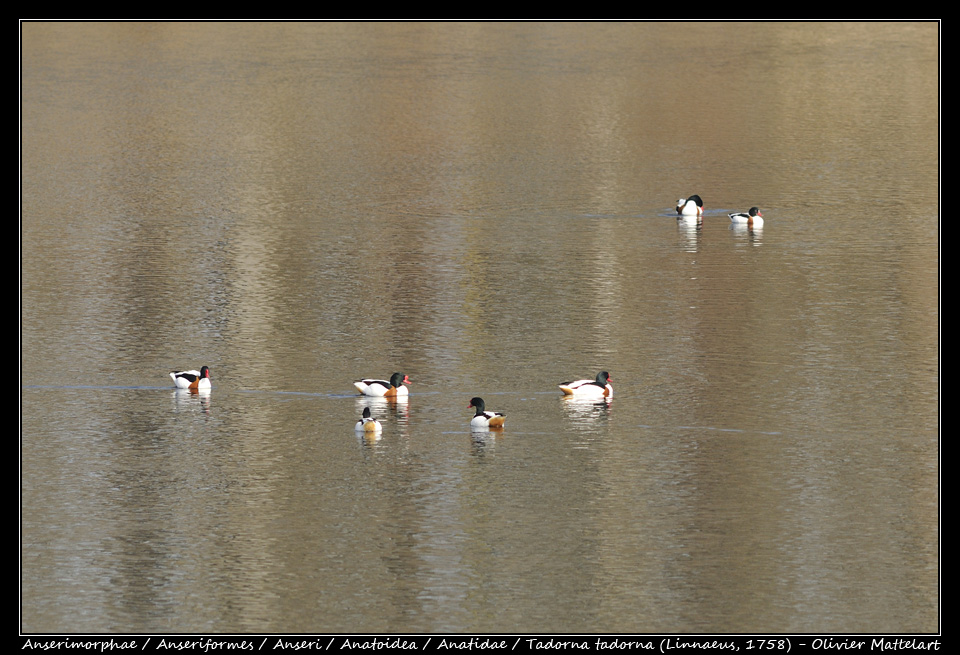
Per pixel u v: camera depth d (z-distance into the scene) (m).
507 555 31.48
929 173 80.12
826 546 31.80
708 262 60.66
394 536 32.59
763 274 58.38
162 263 61.06
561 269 59.56
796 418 40.47
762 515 33.53
